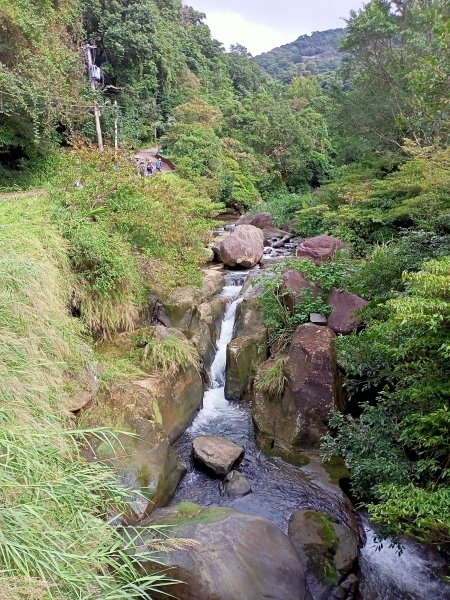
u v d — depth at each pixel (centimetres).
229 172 1956
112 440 372
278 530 306
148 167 1396
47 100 959
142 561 262
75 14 1334
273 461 431
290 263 655
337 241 837
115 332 527
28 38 904
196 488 397
